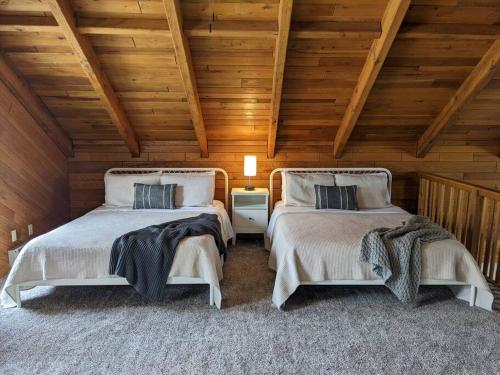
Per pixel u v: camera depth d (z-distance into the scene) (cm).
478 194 325
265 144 463
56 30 283
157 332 243
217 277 275
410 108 401
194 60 329
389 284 272
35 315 263
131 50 316
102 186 466
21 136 361
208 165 467
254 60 331
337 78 356
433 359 215
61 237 286
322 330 245
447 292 297
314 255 275
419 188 460
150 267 269
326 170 454
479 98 383
